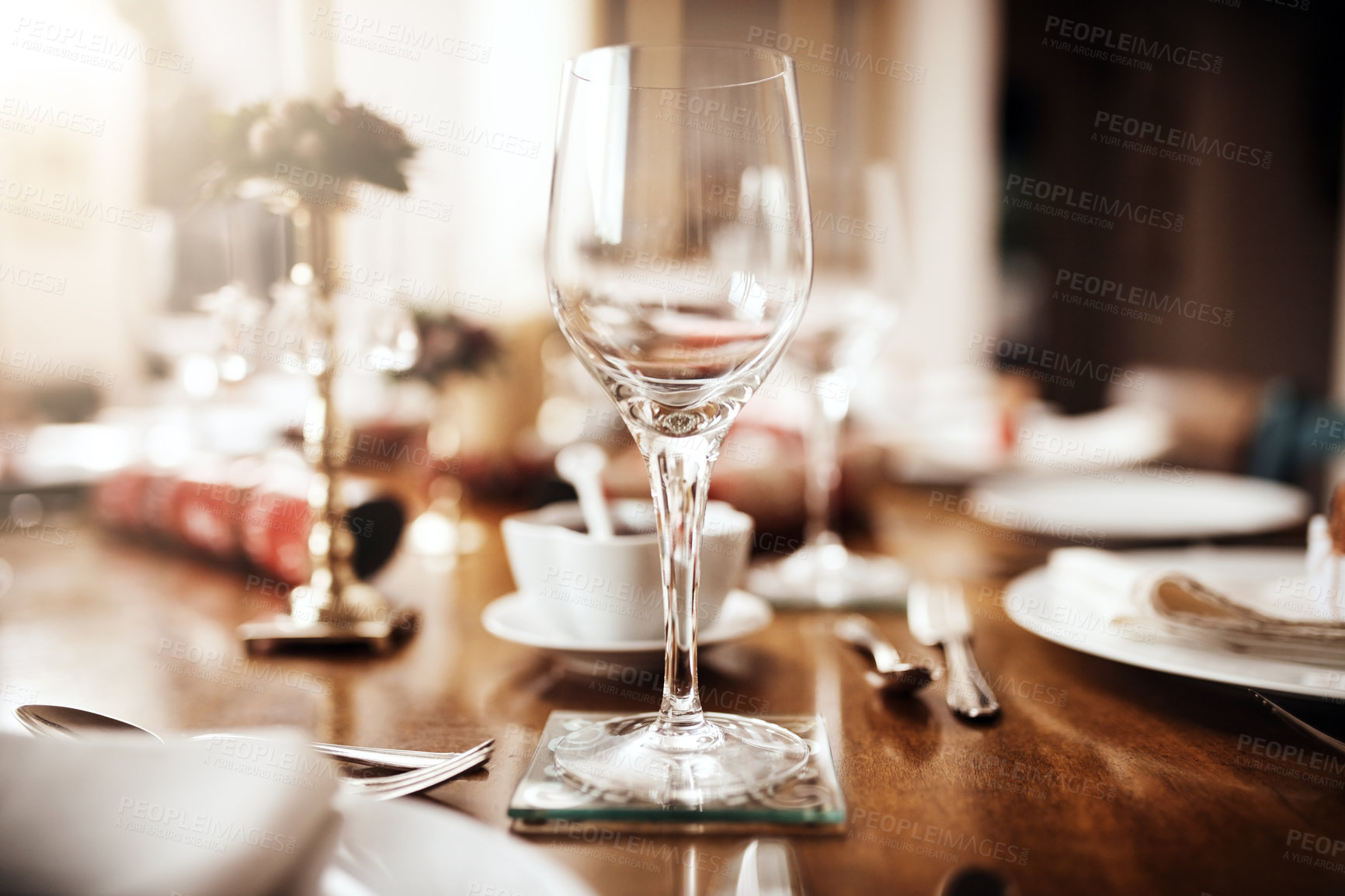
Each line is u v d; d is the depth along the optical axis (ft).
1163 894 1.42
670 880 1.45
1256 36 13.28
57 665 2.23
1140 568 2.16
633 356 1.68
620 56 1.65
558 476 3.12
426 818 1.39
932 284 13.57
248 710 1.98
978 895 1.36
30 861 1.22
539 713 1.96
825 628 2.46
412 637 2.41
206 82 6.76
